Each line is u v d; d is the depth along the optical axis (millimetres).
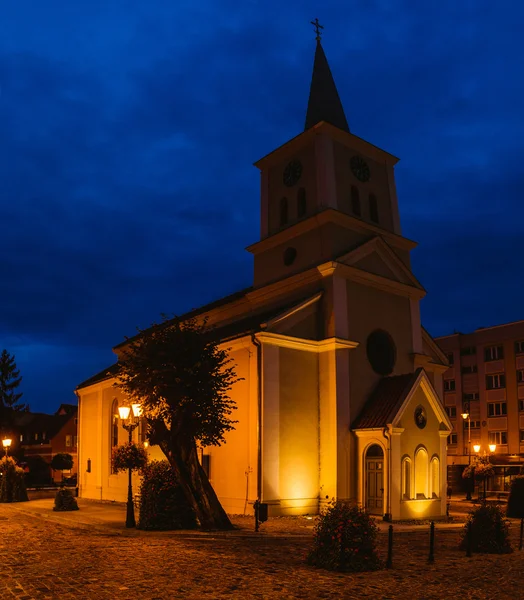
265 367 25062
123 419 22219
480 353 60281
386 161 33094
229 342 26516
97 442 38938
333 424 25719
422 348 30969
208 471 27312
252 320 29359
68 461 63969
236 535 18453
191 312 38531
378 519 24031
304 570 12398
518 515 29500
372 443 25234
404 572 12273
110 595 10039
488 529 15688
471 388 60469
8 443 37688
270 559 13867
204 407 19906
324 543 12805
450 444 61281
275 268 31156
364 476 25391
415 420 25672
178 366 19875
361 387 27156
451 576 11875
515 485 30047
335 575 11875
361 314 28109
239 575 11828
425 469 25719
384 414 25375
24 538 18062
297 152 31547
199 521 19922
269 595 10094
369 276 28578
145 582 11125
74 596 9945
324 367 26609
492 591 10555
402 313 30359
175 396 19500
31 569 12391
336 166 30188
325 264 27312
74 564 13062
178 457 19875
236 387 26312
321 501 25438
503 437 57188
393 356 29219
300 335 26578
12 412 79438
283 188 31984
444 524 23656
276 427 24938
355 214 30312
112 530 19891
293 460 25234
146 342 20531
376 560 12602
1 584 10828
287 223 31234
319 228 28953
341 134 30641
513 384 57219
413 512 24688
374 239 29469
